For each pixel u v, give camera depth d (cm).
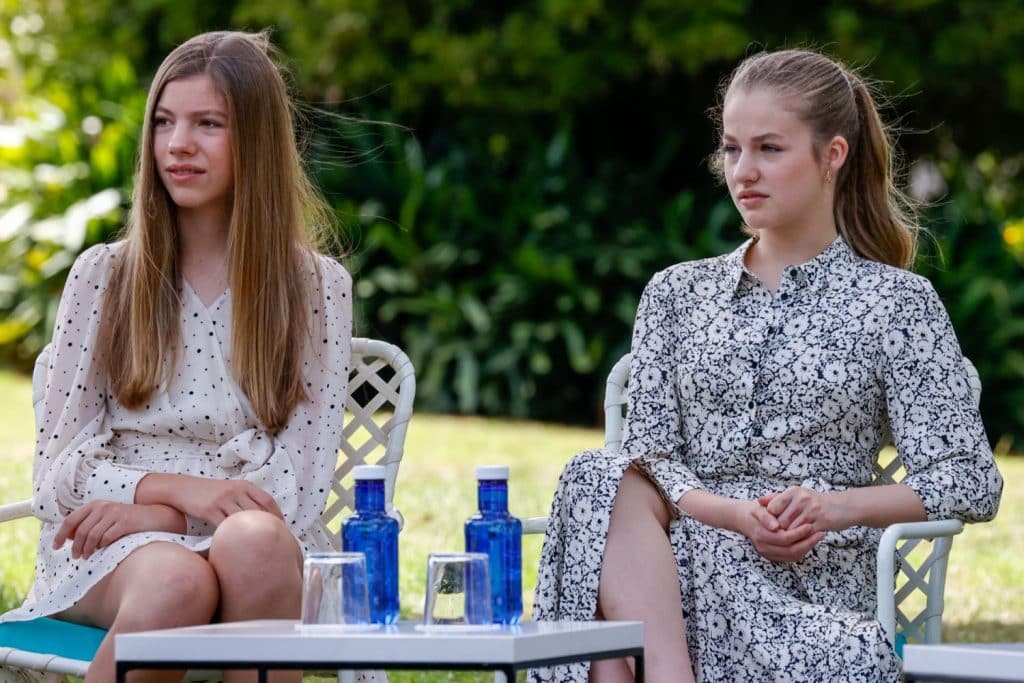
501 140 3300
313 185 975
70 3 3450
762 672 802
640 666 664
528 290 2958
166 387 862
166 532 800
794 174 872
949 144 3528
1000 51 3116
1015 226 3550
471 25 3262
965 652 574
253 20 3266
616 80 3328
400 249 3009
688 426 893
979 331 2952
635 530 810
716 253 3028
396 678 1145
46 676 845
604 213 3188
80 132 3222
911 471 845
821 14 3144
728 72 3281
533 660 589
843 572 845
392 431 938
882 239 912
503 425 2742
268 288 867
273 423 863
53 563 832
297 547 765
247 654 595
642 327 915
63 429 858
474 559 628
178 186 862
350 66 3169
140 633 616
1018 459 2681
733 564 825
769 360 872
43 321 3084
